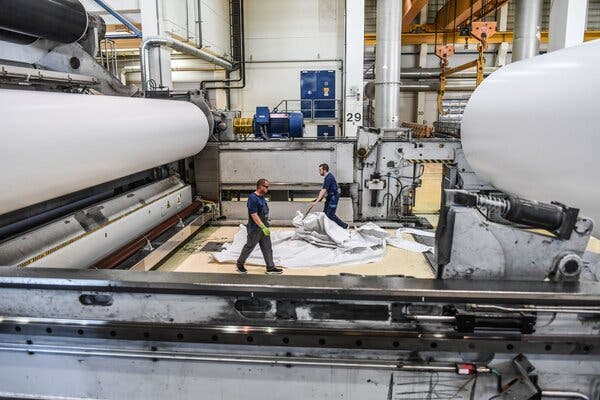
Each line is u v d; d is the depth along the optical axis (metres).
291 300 1.86
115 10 8.39
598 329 1.80
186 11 9.09
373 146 7.25
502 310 1.77
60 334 1.94
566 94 2.87
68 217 4.29
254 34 13.03
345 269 5.83
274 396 1.97
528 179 3.44
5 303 1.96
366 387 1.92
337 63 12.98
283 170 7.48
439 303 1.77
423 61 16.31
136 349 1.97
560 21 8.41
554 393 1.87
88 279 1.89
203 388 2.00
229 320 1.90
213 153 7.55
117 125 4.12
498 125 3.89
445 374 1.87
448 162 7.11
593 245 6.25
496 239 1.88
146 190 6.07
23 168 2.98
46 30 4.14
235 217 7.90
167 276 1.94
